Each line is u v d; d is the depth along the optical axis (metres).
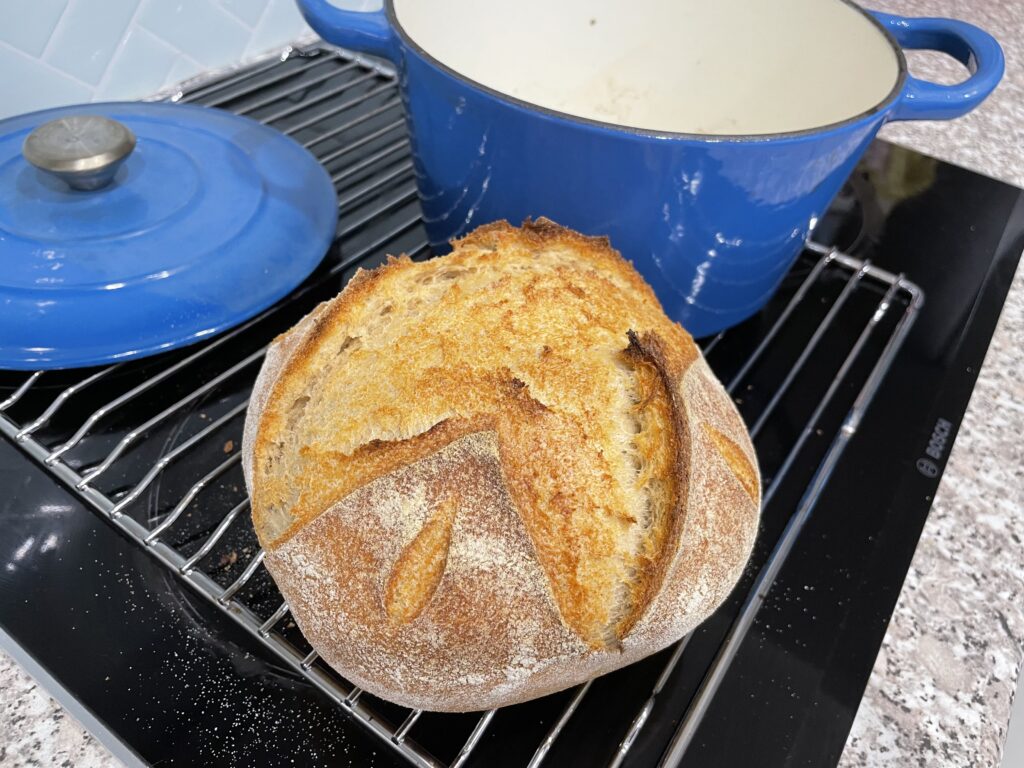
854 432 0.41
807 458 0.39
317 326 0.31
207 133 0.49
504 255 0.33
